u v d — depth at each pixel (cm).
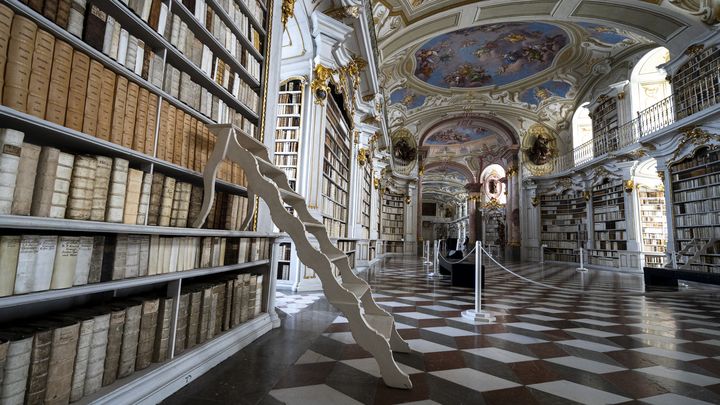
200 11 227
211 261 227
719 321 393
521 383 205
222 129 214
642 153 1102
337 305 200
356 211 878
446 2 975
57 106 134
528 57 1384
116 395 147
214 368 211
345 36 563
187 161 213
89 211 145
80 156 142
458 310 422
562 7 995
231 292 256
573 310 445
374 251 1311
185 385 184
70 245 134
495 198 2303
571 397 187
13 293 114
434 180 3247
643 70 1206
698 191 841
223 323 246
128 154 165
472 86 1636
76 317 146
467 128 2100
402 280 727
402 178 1975
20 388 117
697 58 870
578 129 1608
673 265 875
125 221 163
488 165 2339
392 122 1844
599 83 1395
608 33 1141
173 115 202
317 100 555
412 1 920
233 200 258
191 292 209
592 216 1406
